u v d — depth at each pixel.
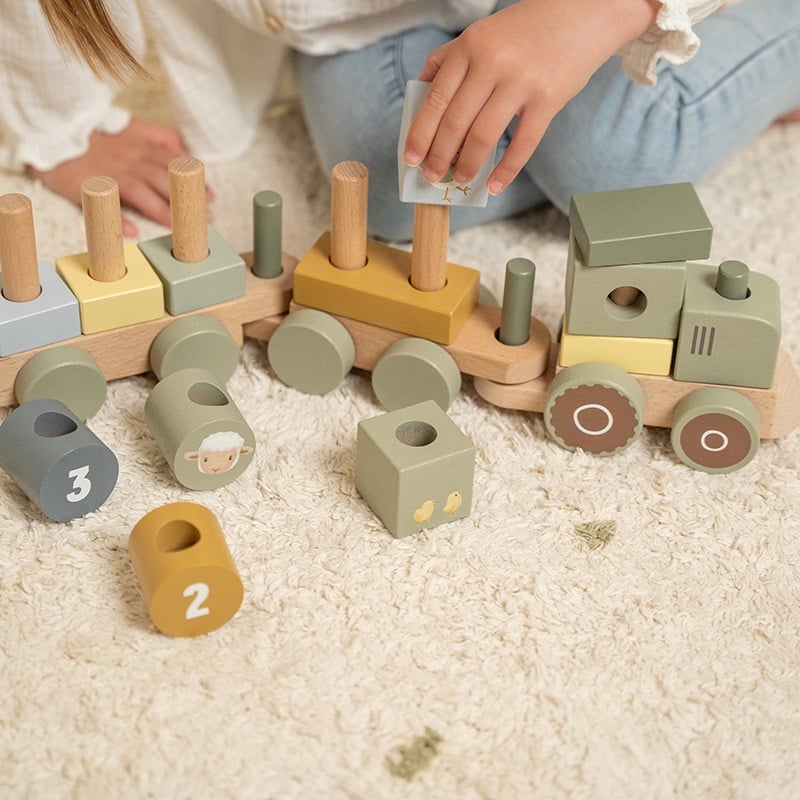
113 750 0.88
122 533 1.06
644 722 0.92
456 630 0.99
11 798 0.84
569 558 1.06
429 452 1.04
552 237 1.47
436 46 1.40
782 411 1.16
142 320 1.17
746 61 1.36
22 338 1.12
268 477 1.12
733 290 1.11
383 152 1.38
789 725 0.92
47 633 0.96
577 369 1.13
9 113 1.45
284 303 1.24
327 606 1.00
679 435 1.14
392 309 1.17
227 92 1.52
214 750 0.88
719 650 0.98
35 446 1.03
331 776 0.87
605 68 1.34
